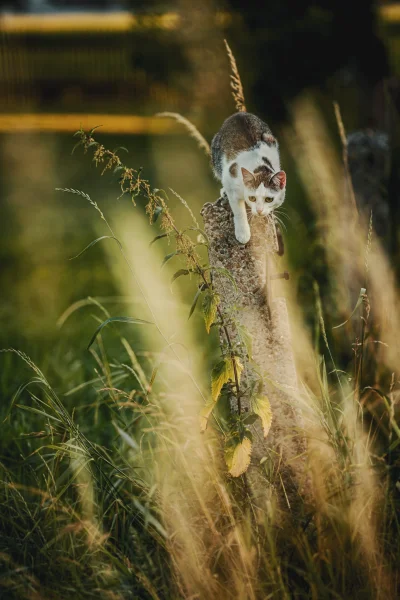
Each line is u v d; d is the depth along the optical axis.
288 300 9.61
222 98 18.42
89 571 5.51
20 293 13.91
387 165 9.49
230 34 18.06
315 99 18.86
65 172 26.31
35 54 45.22
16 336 11.53
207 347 9.50
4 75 45.69
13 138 33.25
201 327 10.43
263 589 5.06
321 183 10.76
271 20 17.70
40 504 6.12
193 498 5.80
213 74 18.23
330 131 17.95
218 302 5.34
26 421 8.09
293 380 5.79
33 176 25.89
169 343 6.28
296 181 17.67
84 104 44.19
